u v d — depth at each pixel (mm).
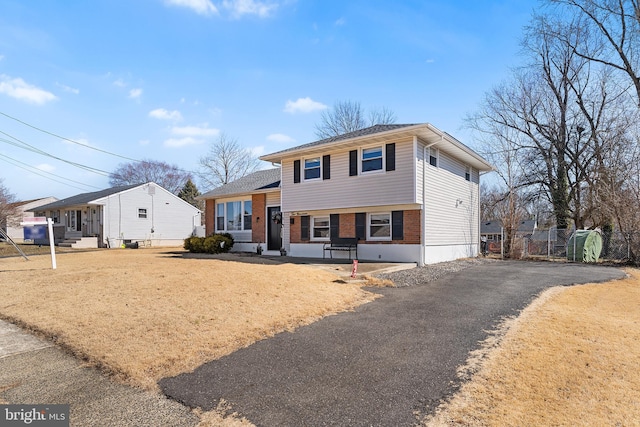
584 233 17141
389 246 13812
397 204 13133
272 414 3158
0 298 6891
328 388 3654
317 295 7523
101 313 5773
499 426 2906
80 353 4473
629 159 17578
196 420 3080
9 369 4117
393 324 5914
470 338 5184
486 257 18656
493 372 3957
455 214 16266
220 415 3154
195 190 48500
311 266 11562
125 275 8414
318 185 15305
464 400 3361
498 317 6289
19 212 35969
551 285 9430
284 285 7977
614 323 5793
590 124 21766
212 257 14930
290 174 16297
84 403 3377
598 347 4641
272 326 5641
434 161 14453
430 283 9727
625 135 18734
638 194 15797
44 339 5031
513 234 19172
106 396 3512
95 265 10750
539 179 23672
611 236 17328
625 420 2957
